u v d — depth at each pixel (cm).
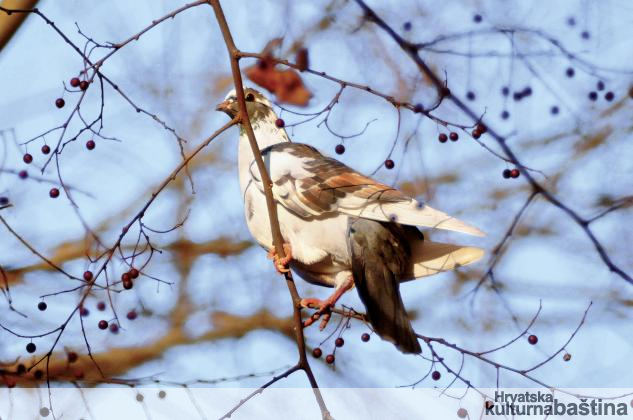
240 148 1285
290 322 1553
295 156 1202
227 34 1055
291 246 1191
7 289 1209
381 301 1127
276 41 1167
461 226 1106
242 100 1055
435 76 1195
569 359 1106
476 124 1140
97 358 1434
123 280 1032
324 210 1159
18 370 1078
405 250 1164
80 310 1073
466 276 1469
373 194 1152
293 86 1152
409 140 1175
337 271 1215
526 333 1239
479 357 1087
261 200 1199
